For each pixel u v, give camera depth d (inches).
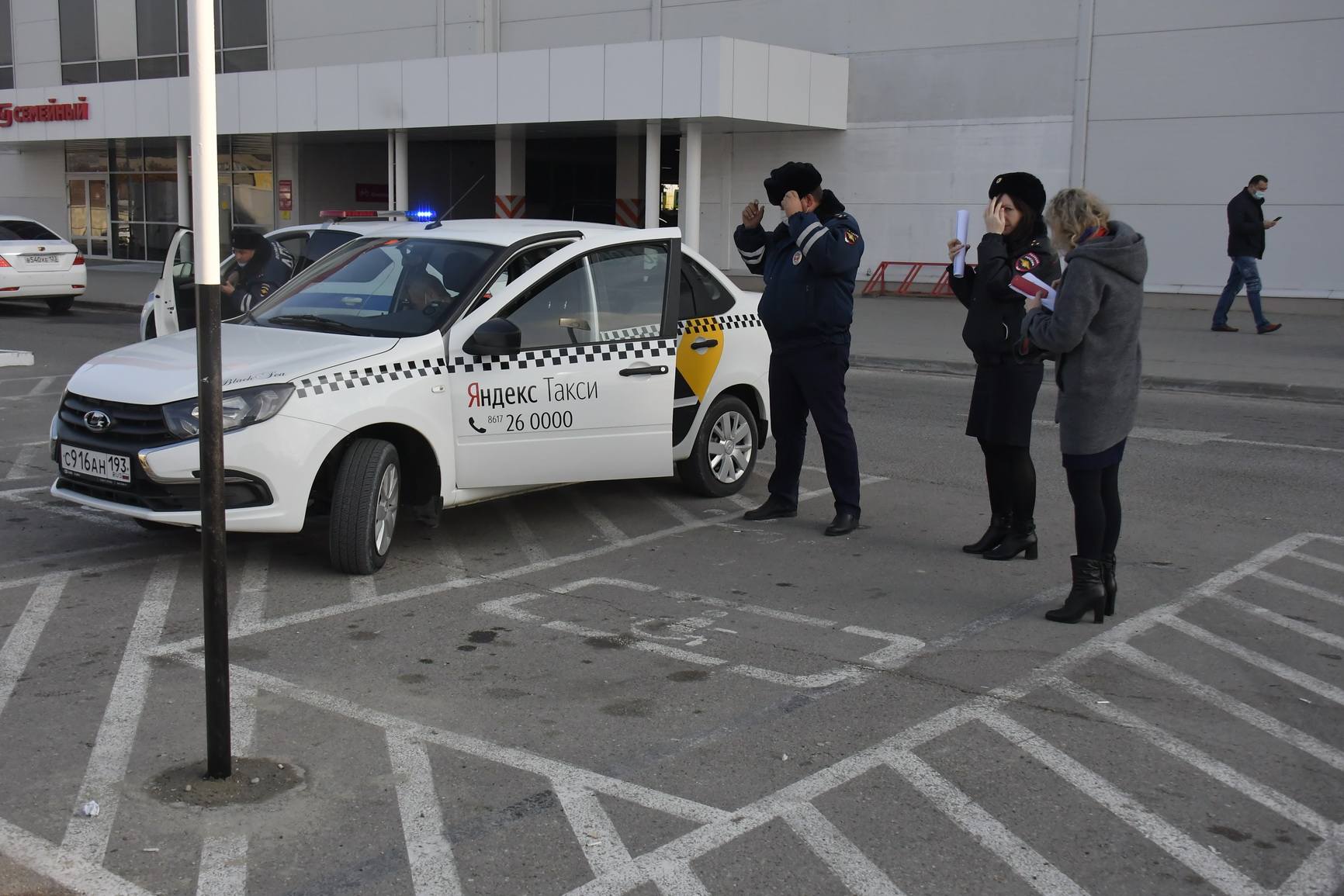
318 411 234.2
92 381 242.8
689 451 309.0
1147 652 212.5
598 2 1077.1
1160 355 596.7
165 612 225.0
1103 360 215.2
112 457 235.0
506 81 943.0
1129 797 158.7
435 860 139.9
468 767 163.9
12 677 193.0
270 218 1291.8
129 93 1185.4
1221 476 356.5
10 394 479.8
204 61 139.8
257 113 1085.8
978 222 916.0
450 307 259.4
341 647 209.3
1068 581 253.3
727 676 198.4
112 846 141.6
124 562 255.8
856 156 964.0
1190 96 813.9
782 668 202.4
